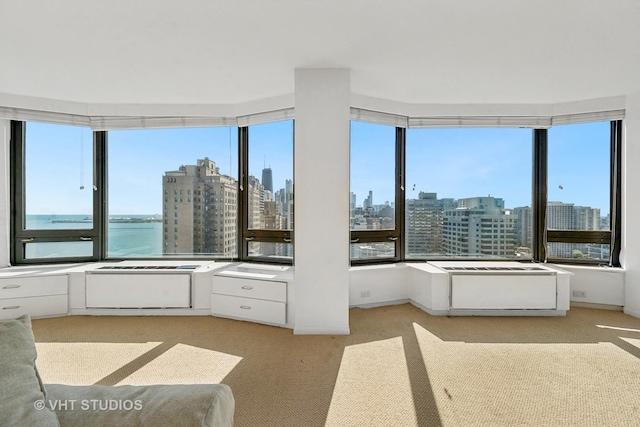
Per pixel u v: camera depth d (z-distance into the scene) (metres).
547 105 3.53
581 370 2.13
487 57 2.47
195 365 2.21
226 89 3.11
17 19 1.97
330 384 1.98
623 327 2.88
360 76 2.84
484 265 3.53
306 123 2.66
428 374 2.08
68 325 2.93
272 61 2.54
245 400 1.82
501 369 2.14
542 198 3.66
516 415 1.68
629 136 3.21
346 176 2.67
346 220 2.68
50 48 2.32
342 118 2.66
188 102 3.45
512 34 2.15
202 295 3.23
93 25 2.04
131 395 0.95
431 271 3.27
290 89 3.12
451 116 3.56
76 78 2.84
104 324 2.96
